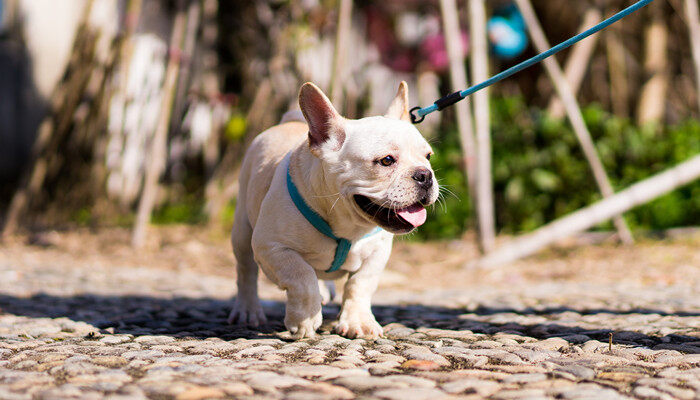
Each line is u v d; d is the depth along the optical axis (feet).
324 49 28.48
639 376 7.32
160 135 22.91
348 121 9.16
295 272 9.32
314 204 9.21
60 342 9.47
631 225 25.00
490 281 18.56
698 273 18.47
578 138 22.76
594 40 27.66
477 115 20.27
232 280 18.62
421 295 15.67
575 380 7.20
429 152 9.29
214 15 28.91
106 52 26.21
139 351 8.58
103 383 6.80
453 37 20.61
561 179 25.62
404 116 10.39
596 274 18.98
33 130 33.86
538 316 11.93
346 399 6.32
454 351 8.63
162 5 31.58
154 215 27.66
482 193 20.56
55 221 27.02
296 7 26.66
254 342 9.25
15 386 6.73
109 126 26.91
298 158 9.48
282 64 26.63
